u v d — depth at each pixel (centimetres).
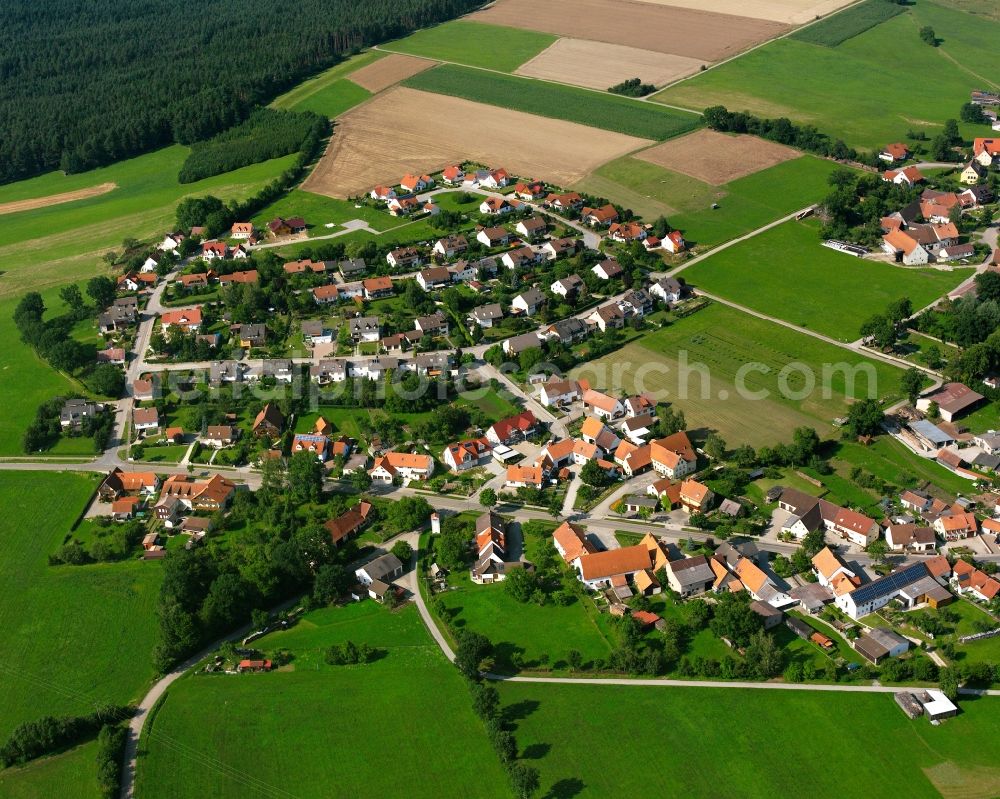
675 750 16050
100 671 18362
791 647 18088
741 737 16225
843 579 18975
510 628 18850
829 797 15138
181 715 17200
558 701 17112
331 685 17725
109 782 15788
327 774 15988
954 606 18875
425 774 15888
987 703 16650
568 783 15575
